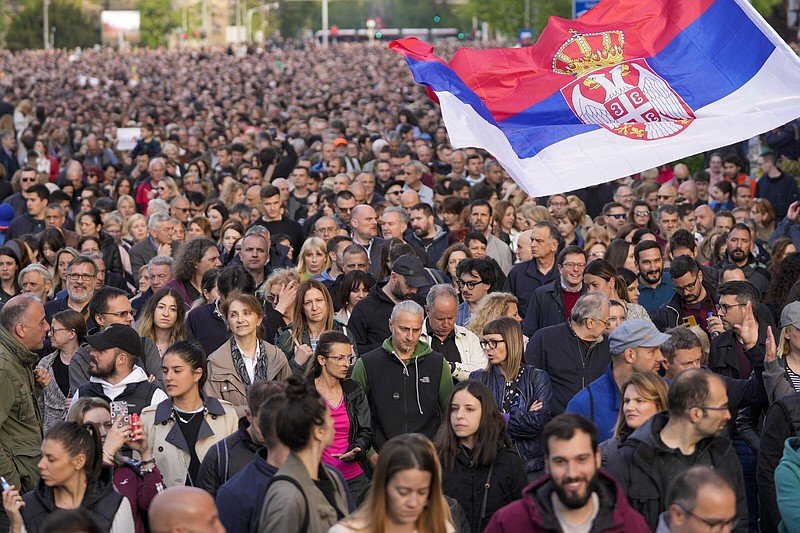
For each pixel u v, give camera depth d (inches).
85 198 1005.8
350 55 5014.8
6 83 3125.0
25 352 449.1
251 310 485.7
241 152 1332.4
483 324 523.5
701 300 564.1
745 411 455.5
